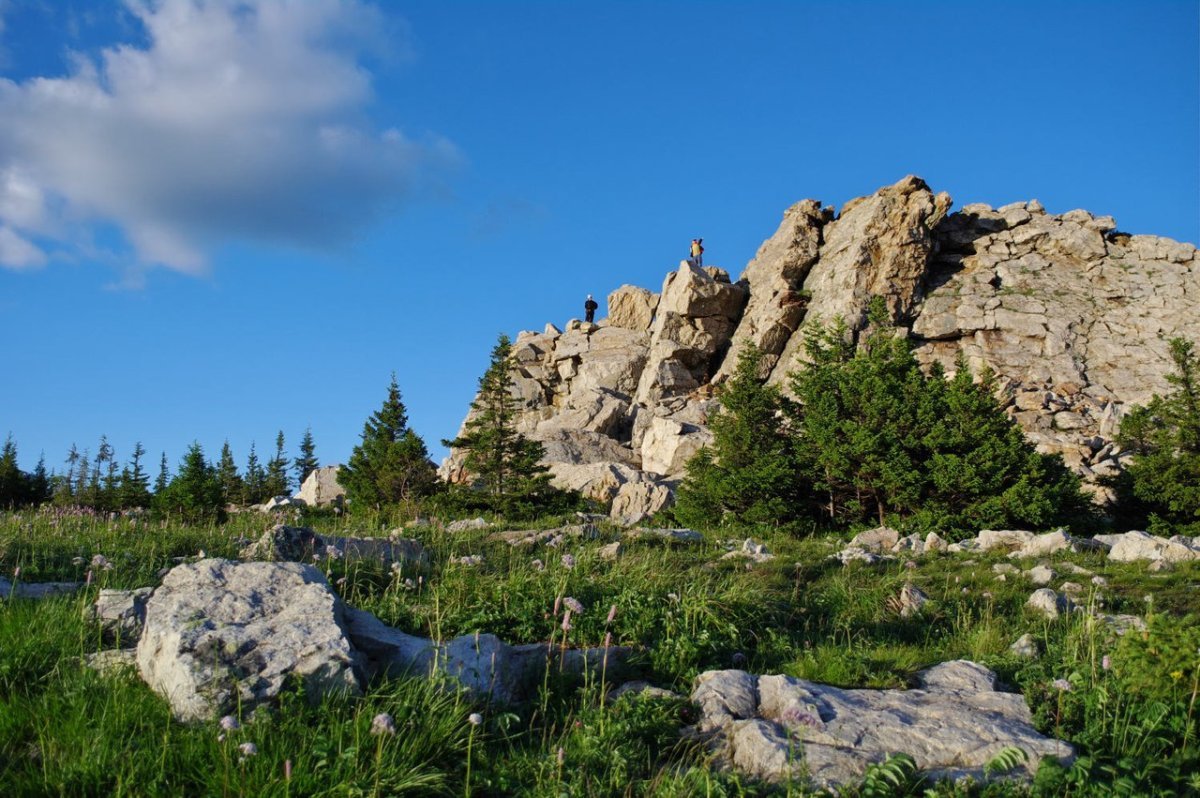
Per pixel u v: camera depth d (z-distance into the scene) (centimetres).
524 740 841
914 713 848
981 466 3216
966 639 1341
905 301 6475
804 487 3688
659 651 1080
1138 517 3834
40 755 723
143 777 684
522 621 1149
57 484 7388
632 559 1766
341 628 866
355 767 699
